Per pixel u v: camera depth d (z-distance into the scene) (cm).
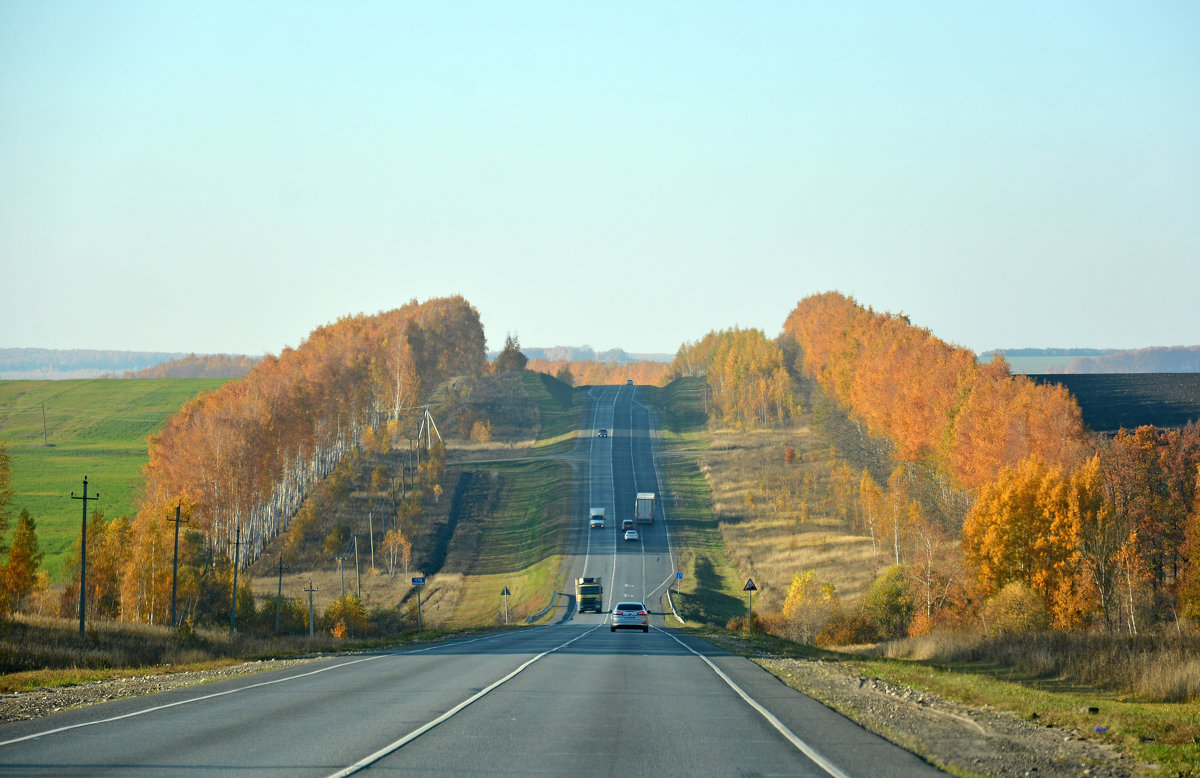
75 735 1377
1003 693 2169
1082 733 1616
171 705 1750
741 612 9519
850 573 9894
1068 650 3083
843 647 5325
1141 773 1262
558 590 10588
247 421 11638
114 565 7900
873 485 11669
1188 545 6262
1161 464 7556
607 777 1088
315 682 2209
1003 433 9344
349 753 1223
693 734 1402
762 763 1184
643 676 2352
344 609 7781
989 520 6297
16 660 3300
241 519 11169
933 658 3491
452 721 1515
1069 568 5919
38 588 7888
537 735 1375
